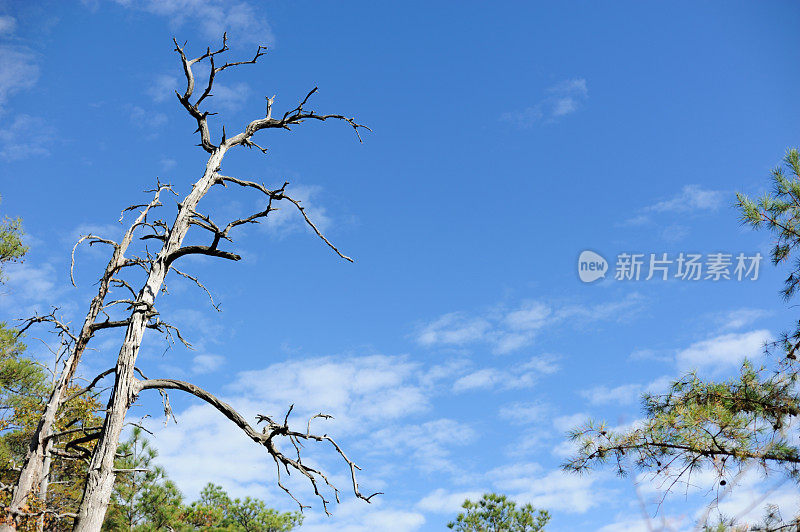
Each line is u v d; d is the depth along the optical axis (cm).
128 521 1554
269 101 993
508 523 1620
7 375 1545
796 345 733
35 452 800
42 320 851
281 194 863
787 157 816
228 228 832
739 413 677
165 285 864
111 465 715
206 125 920
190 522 1898
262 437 752
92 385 841
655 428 657
